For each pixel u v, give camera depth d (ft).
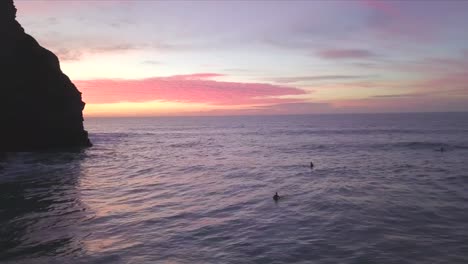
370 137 236.84
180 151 174.70
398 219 54.08
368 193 72.49
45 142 163.12
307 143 204.85
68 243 45.85
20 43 158.61
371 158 132.67
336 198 68.13
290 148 179.52
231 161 132.98
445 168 104.78
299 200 67.31
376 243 44.16
